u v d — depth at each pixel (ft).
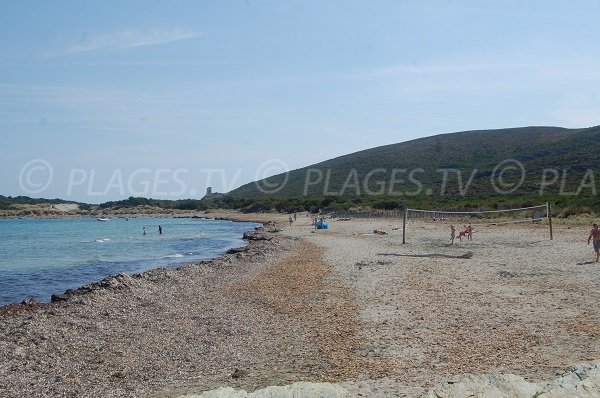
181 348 37.96
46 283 82.38
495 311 42.32
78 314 49.34
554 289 50.21
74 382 31.32
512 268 65.77
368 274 67.51
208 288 65.46
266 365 32.78
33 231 245.04
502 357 30.30
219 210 437.58
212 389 27.76
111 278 70.08
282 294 57.88
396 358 31.71
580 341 32.37
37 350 37.78
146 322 46.32
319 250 107.96
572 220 138.00
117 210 486.38
